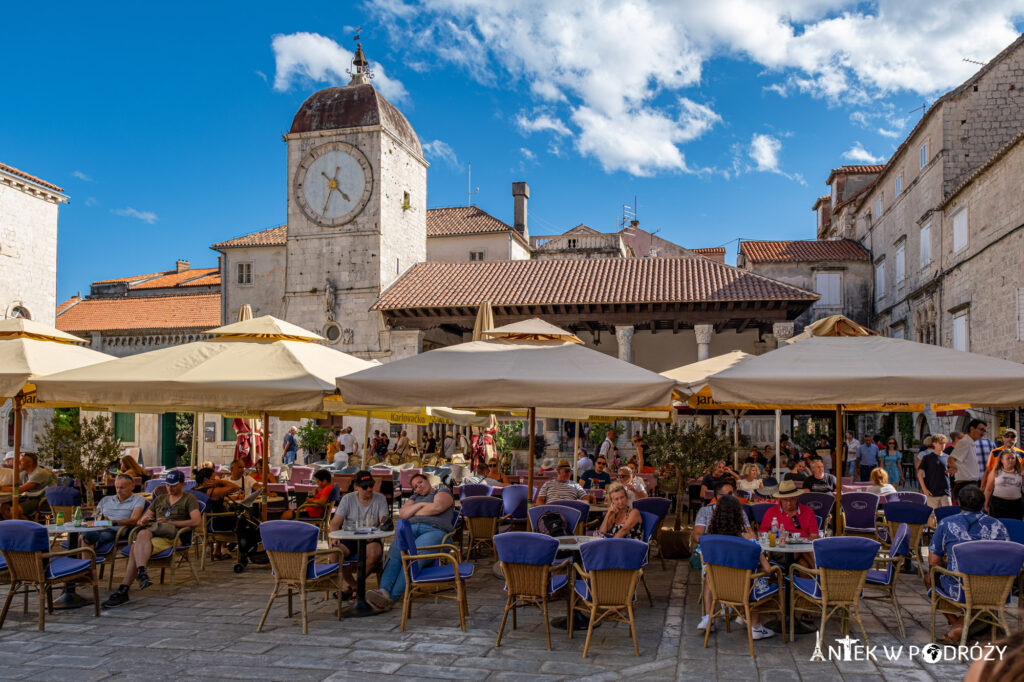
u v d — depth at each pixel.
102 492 15.12
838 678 6.59
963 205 25.81
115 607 9.16
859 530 11.77
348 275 35.59
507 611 7.71
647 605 9.43
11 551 8.20
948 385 7.75
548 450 32.03
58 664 6.95
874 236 38.03
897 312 34.00
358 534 8.99
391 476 18.20
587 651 7.33
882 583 8.20
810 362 8.56
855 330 10.14
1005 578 7.07
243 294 39.69
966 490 7.84
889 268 35.34
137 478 14.34
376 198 35.50
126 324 41.12
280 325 11.71
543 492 12.14
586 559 7.40
